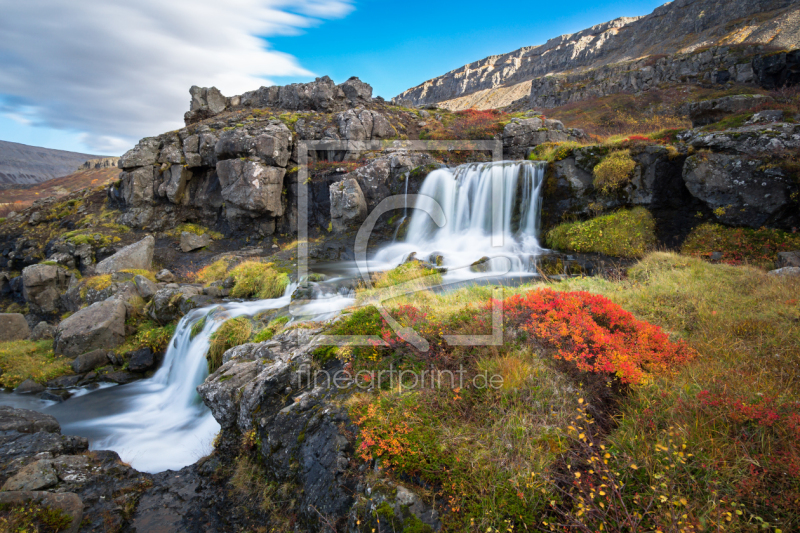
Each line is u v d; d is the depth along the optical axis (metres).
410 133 23.41
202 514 4.62
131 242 17.41
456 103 127.88
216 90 25.91
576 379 4.42
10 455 5.38
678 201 11.95
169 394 8.93
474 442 3.79
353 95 26.09
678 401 3.86
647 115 34.00
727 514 2.77
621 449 3.56
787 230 10.07
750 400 3.74
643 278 8.66
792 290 6.36
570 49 110.50
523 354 4.79
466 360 4.87
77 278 14.84
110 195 21.02
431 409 4.21
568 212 13.62
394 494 3.43
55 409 8.38
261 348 6.55
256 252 17.17
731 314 5.90
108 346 10.75
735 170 10.70
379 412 4.25
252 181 17.48
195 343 9.45
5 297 16.58
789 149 10.20
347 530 3.51
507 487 3.34
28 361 10.26
